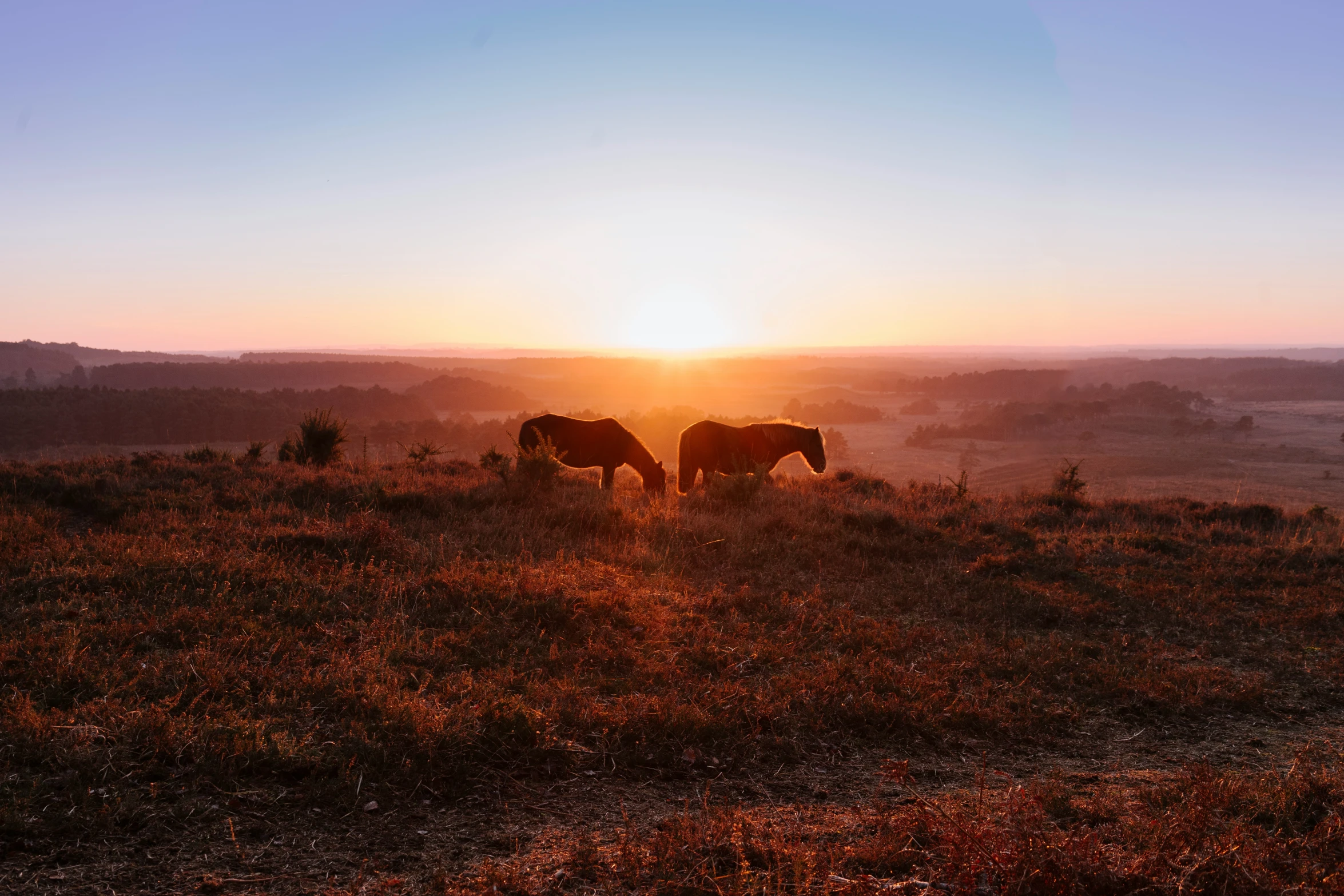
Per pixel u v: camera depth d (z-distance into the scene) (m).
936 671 6.45
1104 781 4.94
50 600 6.09
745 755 4.93
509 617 6.70
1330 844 3.90
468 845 3.78
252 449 16.22
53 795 3.67
